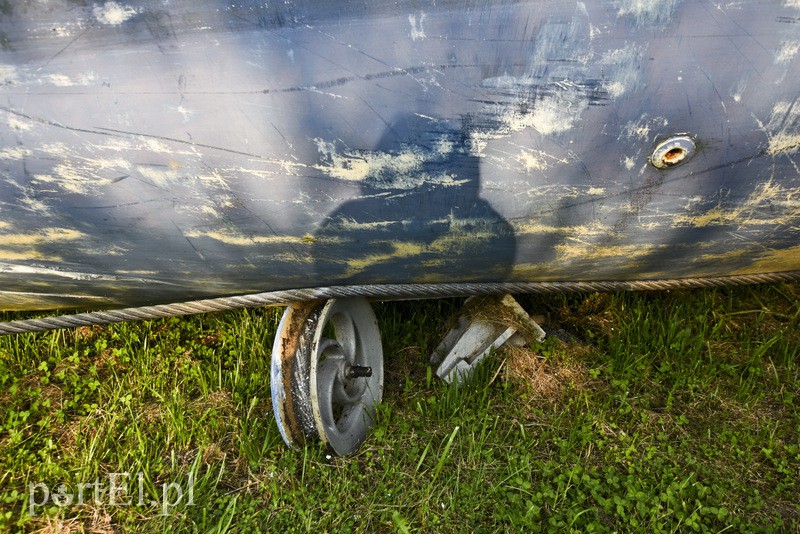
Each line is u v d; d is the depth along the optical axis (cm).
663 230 255
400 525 241
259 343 339
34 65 204
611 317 374
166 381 322
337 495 263
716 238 263
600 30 206
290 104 211
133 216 233
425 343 350
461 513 256
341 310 292
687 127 223
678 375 327
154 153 217
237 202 229
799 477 273
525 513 253
